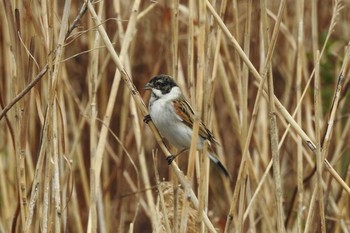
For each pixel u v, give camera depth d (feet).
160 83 32.24
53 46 28.73
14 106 30.22
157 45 48.03
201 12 27.53
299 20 35.73
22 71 30.68
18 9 30.12
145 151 48.75
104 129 32.12
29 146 36.47
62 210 32.91
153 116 32.04
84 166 44.32
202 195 26.78
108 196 42.60
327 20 48.70
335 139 42.24
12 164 40.14
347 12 48.70
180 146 32.60
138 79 48.11
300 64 35.22
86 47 46.85
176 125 31.96
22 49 30.60
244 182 28.27
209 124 31.71
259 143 41.06
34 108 38.55
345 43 47.32
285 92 45.09
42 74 28.02
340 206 37.22
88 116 39.55
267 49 27.58
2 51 39.29
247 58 28.25
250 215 34.86
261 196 37.22
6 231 38.83
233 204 28.40
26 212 29.94
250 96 41.50
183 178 27.81
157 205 31.24
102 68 39.81
